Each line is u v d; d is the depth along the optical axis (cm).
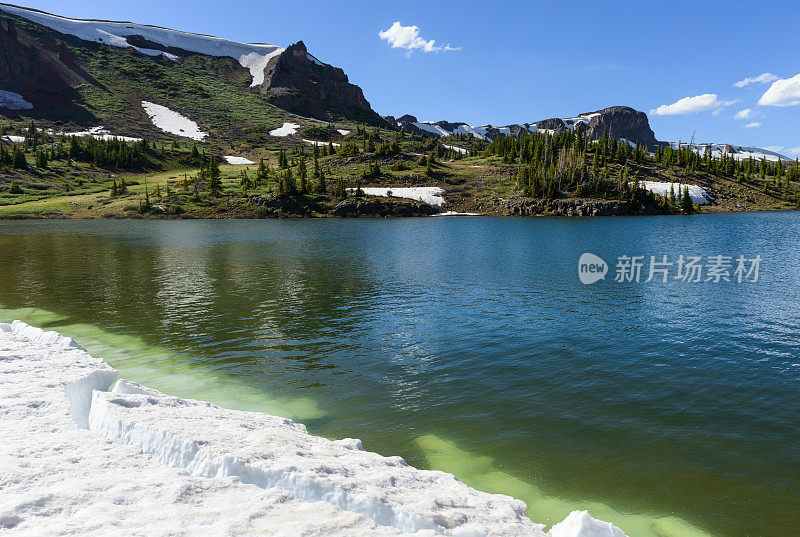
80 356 1438
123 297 3158
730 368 1852
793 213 15275
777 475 1104
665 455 1199
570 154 18050
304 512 636
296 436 1035
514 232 8719
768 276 3994
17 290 3378
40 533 527
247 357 1992
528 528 767
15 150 16562
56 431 862
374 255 5519
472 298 3181
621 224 10731
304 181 15262
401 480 851
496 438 1291
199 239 7525
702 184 18988
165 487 665
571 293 3347
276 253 5719
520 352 2066
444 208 14775
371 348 2117
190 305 2933
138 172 19150
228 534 553
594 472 1120
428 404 1526
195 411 1071
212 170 15588
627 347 2130
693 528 918
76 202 14300
